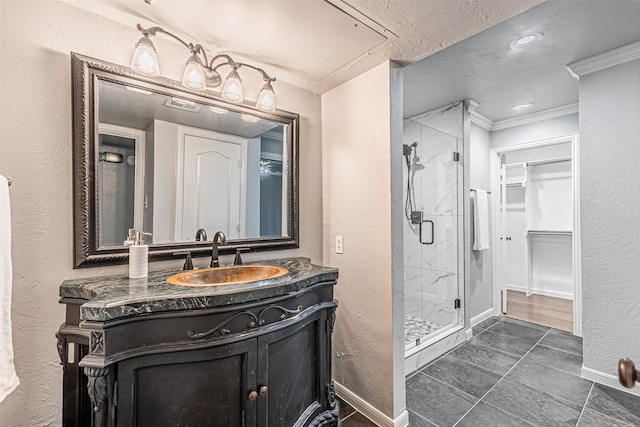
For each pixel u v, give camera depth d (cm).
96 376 84
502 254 366
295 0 121
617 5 155
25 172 115
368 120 180
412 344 247
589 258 215
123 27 136
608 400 189
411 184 332
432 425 169
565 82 247
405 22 136
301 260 180
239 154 175
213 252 151
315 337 143
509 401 190
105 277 126
